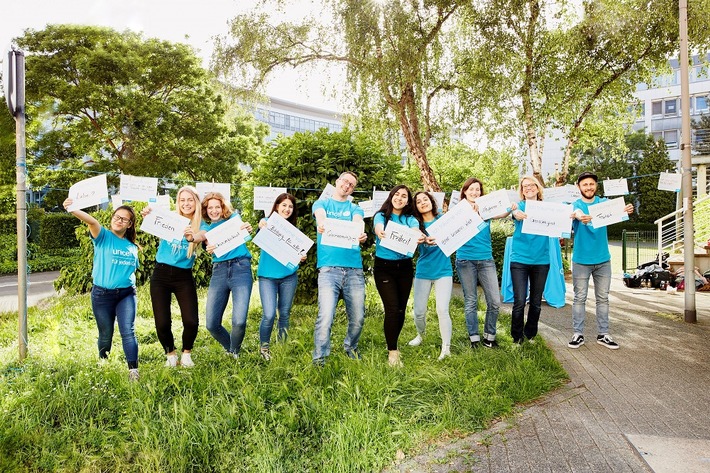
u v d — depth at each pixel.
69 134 21.19
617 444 3.06
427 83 13.11
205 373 4.02
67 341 5.28
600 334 5.49
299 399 3.48
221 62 13.59
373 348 4.82
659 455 2.90
